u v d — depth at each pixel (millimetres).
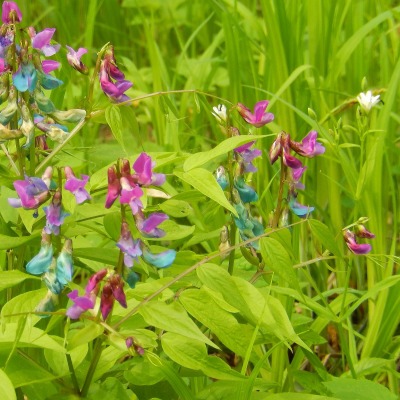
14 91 751
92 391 729
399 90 1175
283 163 792
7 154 792
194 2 1532
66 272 706
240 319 795
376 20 1118
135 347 687
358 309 1053
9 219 855
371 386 773
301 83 1112
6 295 836
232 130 792
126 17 1679
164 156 792
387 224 1114
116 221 742
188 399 704
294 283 728
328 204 1120
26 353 767
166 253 694
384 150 1024
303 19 1163
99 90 1185
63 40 1435
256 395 751
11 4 747
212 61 1253
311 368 976
